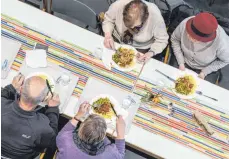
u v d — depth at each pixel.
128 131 2.63
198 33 2.81
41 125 2.48
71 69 2.77
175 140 2.67
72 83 2.72
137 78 2.83
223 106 2.83
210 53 3.07
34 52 2.74
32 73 2.68
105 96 2.71
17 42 2.78
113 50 2.90
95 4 3.94
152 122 2.69
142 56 2.92
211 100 2.84
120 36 3.24
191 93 2.83
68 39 2.88
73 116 2.63
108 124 2.63
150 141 2.64
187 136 2.69
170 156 2.62
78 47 2.86
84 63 2.81
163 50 3.41
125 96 2.74
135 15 2.70
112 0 3.94
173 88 2.84
